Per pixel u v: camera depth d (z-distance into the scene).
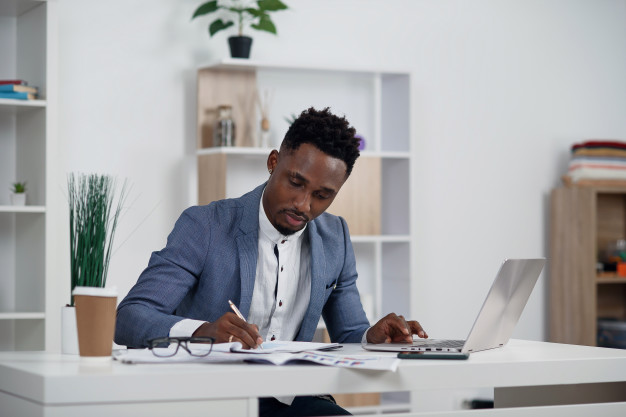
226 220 2.09
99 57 3.93
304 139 1.98
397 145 4.31
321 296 2.15
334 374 1.54
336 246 2.24
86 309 1.60
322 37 4.36
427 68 4.58
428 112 4.58
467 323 4.64
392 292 4.34
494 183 4.73
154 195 4.02
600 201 4.98
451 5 4.64
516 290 1.93
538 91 4.85
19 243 3.72
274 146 4.22
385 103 4.39
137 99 4.00
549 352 1.87
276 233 2.11
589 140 4.98
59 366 1.54
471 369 1.64
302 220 2.02
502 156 4.75
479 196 4.69
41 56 3.54
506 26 4.78
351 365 1.55
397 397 4.27
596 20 5.02
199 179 3.97
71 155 3.86
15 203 3.53
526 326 4.78
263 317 2.14
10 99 3.43
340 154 1.98
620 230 5.03
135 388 1.41
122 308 1.92
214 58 4.14
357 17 4.44
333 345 1.89
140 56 4.01
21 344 3.67
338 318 2.27
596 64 5.01
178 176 4.07
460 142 4.65
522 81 4.81
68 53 3.88
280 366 1.54
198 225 2.06
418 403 4.29
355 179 4.11
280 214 2.02
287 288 2.15
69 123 3.87
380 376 1.57
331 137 1.97
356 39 4.43
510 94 4.78
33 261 3.58
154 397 1.42
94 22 3.93
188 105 4.09
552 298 4.78
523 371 1.68
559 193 4.74
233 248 2.06
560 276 4.73
